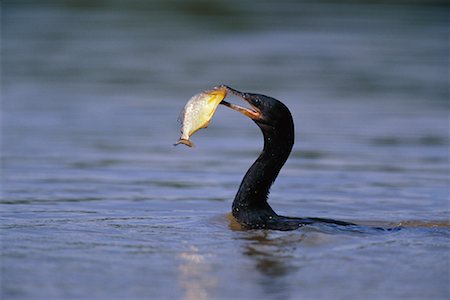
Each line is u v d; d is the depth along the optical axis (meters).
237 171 15.68
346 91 24.42
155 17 37.78
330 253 9.83
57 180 14.62
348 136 19.05
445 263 9.49
